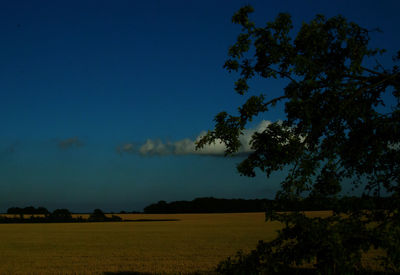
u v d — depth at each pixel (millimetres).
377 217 6766
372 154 7477
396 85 7582
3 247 33250
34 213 127438
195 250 28141
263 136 7723
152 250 28766
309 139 7594
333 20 7613
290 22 7656
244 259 7113
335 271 6195
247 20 7883
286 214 6664
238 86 7918
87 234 49406
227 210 143875
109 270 19609
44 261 23641
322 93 7367
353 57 7441
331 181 7211
